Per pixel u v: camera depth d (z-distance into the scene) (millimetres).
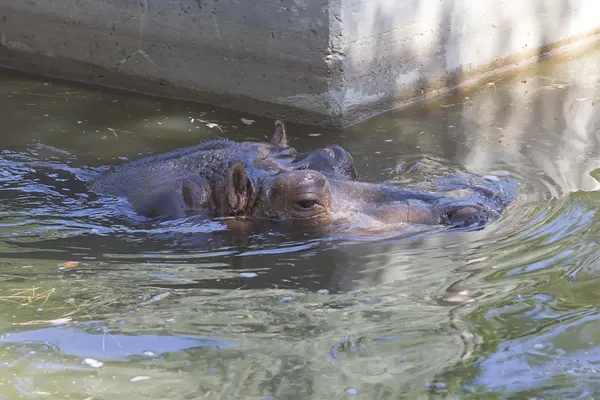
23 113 18984
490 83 21328
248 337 8797
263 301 9789
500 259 10852
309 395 7570
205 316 9375
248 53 19375
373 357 8250
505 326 8883
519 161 15461
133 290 10227
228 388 7734
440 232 11922
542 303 9406
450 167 15227
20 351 8578
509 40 22109
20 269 11008
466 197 12961
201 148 14180
